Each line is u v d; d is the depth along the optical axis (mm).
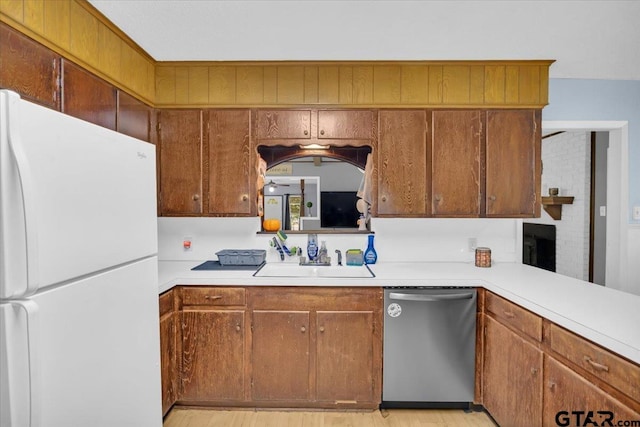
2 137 760
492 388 1948
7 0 1279
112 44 1886
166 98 2365
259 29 1883
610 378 1166
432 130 2361
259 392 2100
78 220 971
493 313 1945
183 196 2400
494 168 2355
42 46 1445
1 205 768
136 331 1285
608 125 2543
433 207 2367
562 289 1820
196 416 2090
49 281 862
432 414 2105
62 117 910
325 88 2354
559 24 1813
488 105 2340
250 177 2389
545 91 2330
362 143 2379
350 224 2715
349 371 2090
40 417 819
